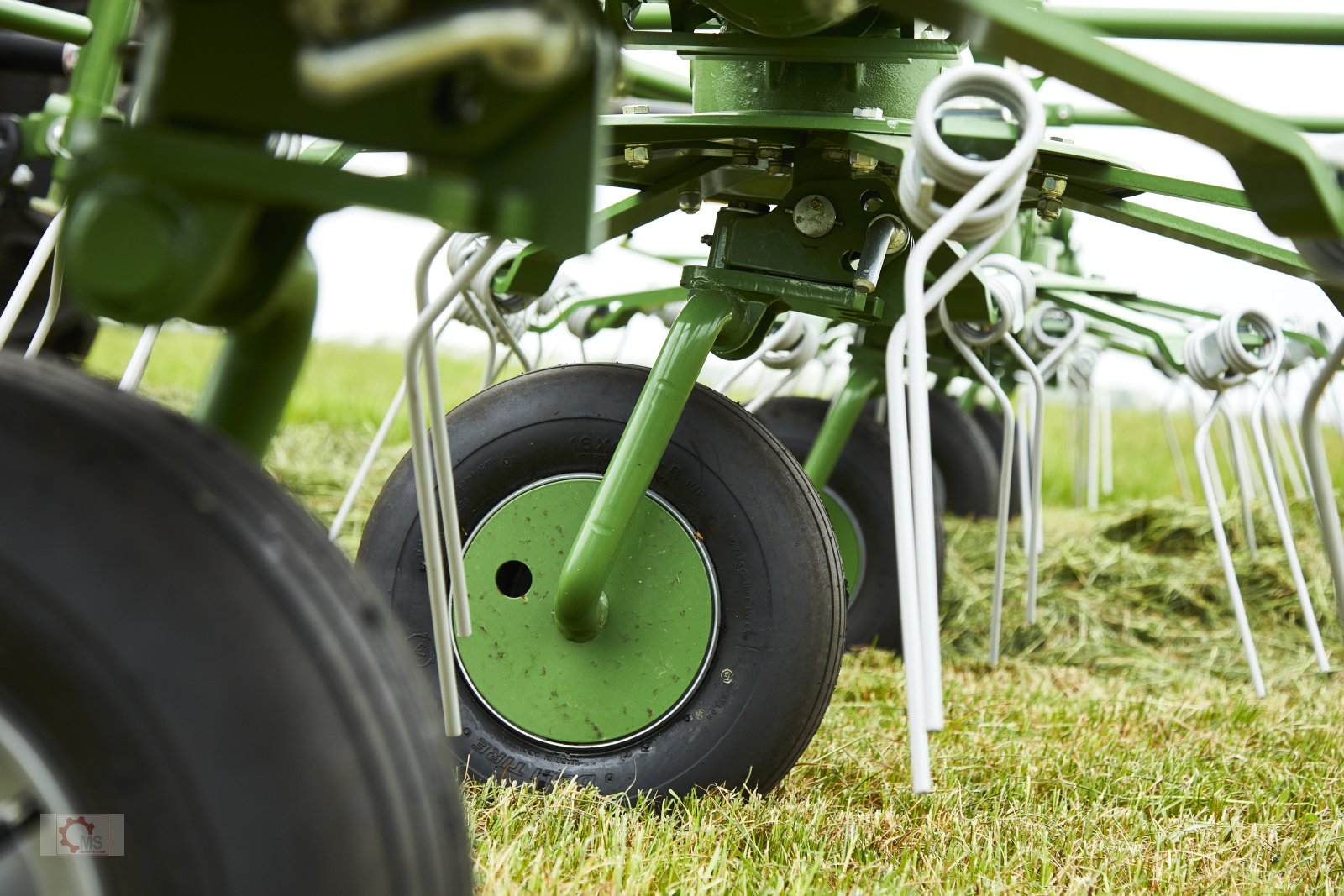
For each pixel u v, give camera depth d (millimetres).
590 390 1674
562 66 660
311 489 4449
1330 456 6633
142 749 639
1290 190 917
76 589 644
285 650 672
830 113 1599
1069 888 1398
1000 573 2023
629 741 1630
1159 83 875
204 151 689
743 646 1610
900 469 944
